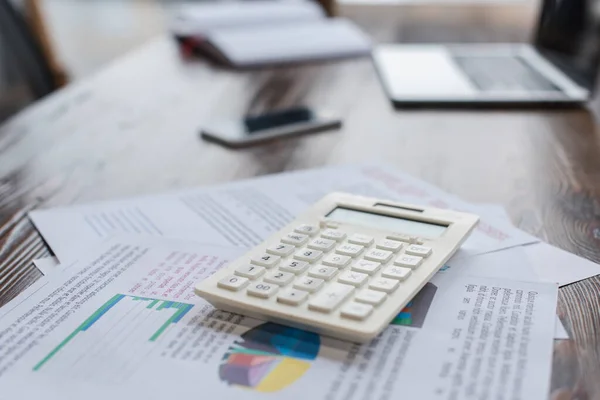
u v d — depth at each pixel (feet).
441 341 1.13
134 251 1.51
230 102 2.95
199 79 3.35
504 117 2.68
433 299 1.26
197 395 1.03
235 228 1.66
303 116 2.66
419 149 2.31
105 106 2.93
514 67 3.29
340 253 1.34
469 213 1.60
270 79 3.33
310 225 1.48
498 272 1.39
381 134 2.48
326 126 2.56
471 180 2.02
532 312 1.21
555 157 2.23
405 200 1.82
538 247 1.53
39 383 1.07
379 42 4.09
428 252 1.34
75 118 2.76
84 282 1.38
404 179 1.99
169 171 2.15
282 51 3.66
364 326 1.11
